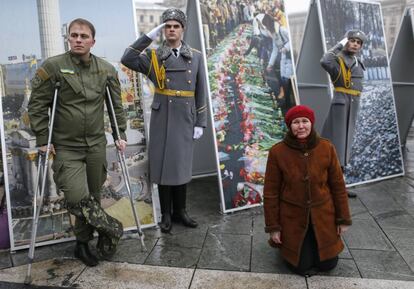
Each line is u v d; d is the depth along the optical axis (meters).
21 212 2.98
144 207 3.33
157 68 3.12
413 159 5.58
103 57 3.20
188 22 4.10
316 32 4.70
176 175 3.20
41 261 2.81
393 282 2.52
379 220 3.48
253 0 3.91
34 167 3.01
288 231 2.59
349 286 2.48
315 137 2.55
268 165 2.63
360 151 4.52
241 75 3.79
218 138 3.63
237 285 2.50
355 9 4.67
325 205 2.56
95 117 2.62
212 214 3.66
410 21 5.27
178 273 2.64
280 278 2.57
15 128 2.96
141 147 3.34
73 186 2.56
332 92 4.41
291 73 4.11
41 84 2.48
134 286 2.49
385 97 4.78
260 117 3.87
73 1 3.11
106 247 2.77
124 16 3.26
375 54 4.76
